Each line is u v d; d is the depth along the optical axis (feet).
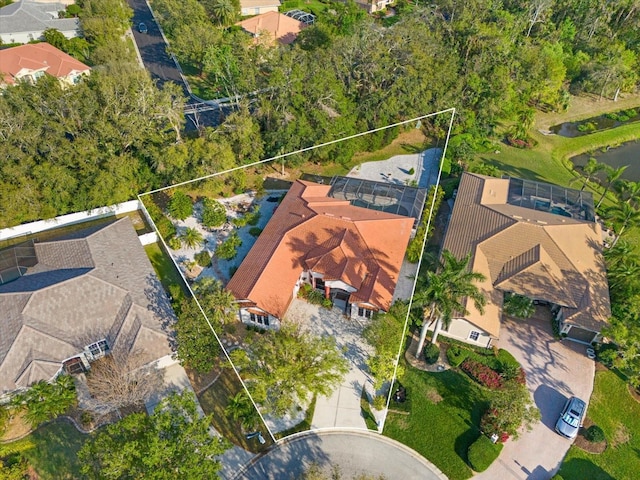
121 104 182.80
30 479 107.65
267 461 113.60
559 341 144.46
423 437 118.83
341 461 114.01
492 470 113.19
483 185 191.01
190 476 88.38
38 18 304.91
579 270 153.38
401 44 225.97
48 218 170.71
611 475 113.19
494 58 241.35
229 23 323.37
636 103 292.20
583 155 247.09
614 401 128.98
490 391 129.29
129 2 375.66
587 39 315.58
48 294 131.03
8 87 175.83
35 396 115.75
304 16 356.79
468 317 135.95
